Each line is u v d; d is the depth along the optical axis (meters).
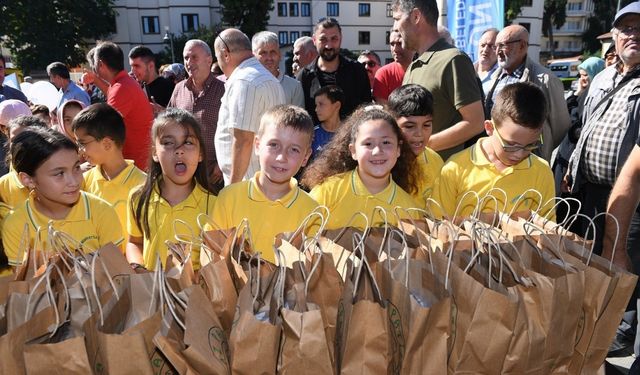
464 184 1.93
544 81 3.22
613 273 1.16
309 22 41.00
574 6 61.19
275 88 2.82
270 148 1.74
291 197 1.79
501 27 4.58
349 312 1.02
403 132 1.98
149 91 5.73
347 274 1.09
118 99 3.38
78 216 1.78
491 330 1.03
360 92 4.08
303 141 1.76
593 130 2.46
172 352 0.93
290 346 0.98
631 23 2.26
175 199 1.97
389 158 1.78
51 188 1.68
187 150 1.90
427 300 1.11
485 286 1.09
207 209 1.97
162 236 1.90
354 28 41.22
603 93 2.66
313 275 1.13
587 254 1.22
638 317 1.78
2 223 1.79
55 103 5.90
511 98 1.74
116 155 2.34
